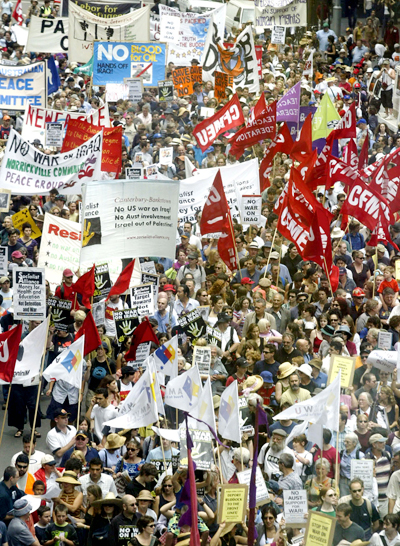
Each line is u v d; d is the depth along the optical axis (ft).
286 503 70.69
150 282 111.04
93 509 74.49
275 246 130.21
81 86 231.71
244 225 142.51
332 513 74.18
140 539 71.77
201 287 122.21
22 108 181.16
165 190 108.37
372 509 74.95
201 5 306.76
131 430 89.40
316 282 122.93
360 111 212.64
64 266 123.65
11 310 112.27
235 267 124.06
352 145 144.36
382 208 124.77
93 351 104.88
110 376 93.86
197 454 75.31
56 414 90.17
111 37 223.30
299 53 266.98
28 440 85.76
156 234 109.19
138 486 78.38
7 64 207.21
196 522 65.67
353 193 126.41
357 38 269.44
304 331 108.78
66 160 132.46
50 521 77.41
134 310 102.22
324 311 113.80
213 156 171.42
